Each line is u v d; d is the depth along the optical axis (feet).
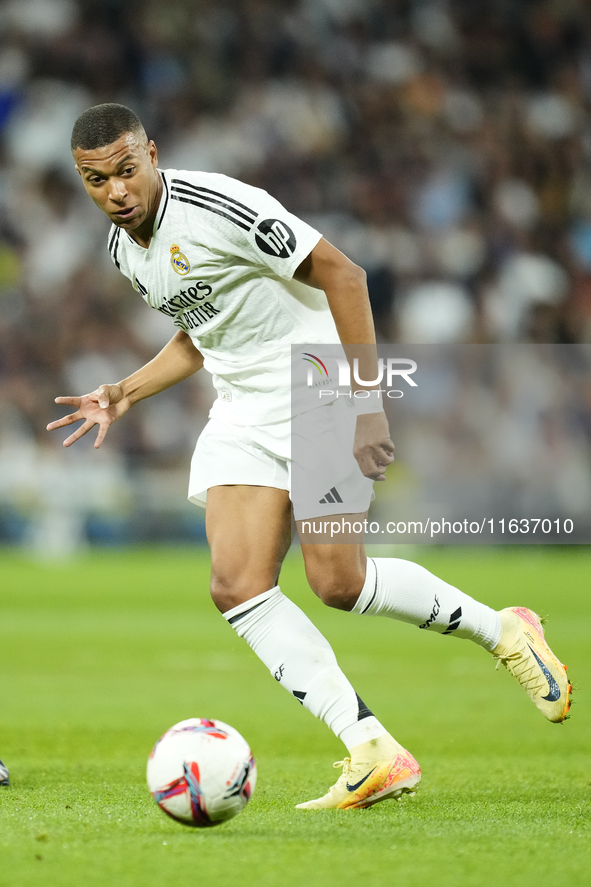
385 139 301.63
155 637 119.55
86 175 40.52
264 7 308.60
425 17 320.50
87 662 100.99
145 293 44.73
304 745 62.18
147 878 29.04
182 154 287.69
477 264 282.97
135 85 294.66
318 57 308.40
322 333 43.73
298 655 41.60
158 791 34.53
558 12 323.57
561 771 52.01
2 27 291.38
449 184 295.48
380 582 43.04
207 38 303.27
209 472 43.73
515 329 276.00
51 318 255.70
